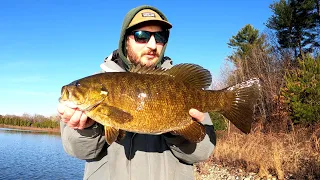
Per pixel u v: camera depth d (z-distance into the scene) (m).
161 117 0.58
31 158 4.87
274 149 2.51
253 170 2.63
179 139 0.61
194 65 0.62
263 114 4.43
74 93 0.56
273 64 5.32
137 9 0.70
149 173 0.62
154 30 0.70
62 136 0.63
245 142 3.25
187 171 0.66
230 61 7.35
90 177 0.65
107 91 0.57
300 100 3.48
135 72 0.60
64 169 3.99
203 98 0.62
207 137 0.64
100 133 0.60
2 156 5.00
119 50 0.72
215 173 2.75
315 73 3.61
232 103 0.65
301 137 2.92
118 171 0.62
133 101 0.58
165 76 0.60
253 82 0.66
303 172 2.21
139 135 0.64
